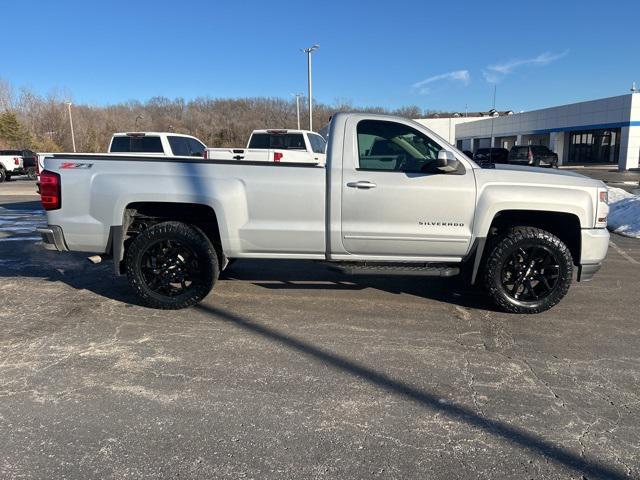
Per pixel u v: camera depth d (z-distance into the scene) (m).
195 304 5.08
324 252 4.98
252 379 3.61
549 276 4.95
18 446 2.80
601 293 5.75
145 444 2.84
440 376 3.68
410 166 4.90
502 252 4.84
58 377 3.60
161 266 4.96
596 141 40.84
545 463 2.70
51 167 4.91
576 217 4.91
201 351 4.07
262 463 2.68
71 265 6.86
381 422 3.08
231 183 4.82
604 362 3.94
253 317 4.85
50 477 2.56
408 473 2.61
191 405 3.25
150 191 4.80
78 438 2.88
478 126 55.50
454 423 3.08
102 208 4.85
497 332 4.54
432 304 5.30
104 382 3.54
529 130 46.12
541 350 4.16
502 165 5.45
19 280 6.07
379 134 4.88
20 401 3.27
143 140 13.73
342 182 4.78
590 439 2.92
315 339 4.33
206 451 2.78
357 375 3.68
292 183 4.81
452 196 4.79
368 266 5.00
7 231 9.73
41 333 4.40
